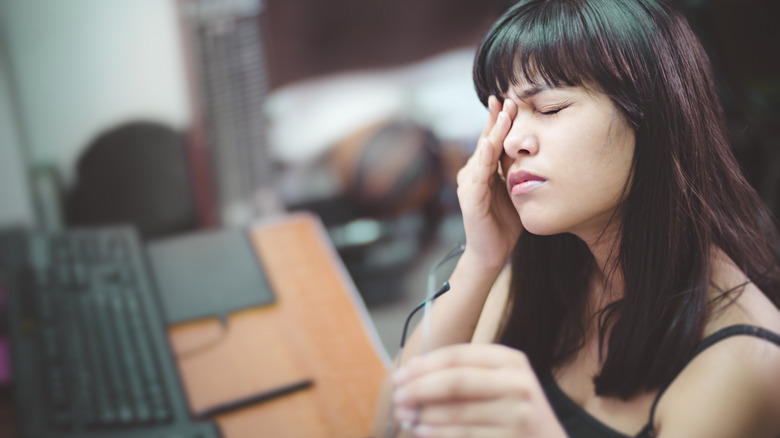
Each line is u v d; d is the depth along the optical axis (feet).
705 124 2.46
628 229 2.49
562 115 2.36
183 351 3.63
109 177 5.77
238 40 6.21
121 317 3.59
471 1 7.89
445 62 8.11
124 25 5.63
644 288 2.52
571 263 2.94
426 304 2.69
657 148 2.35
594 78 2.29
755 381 2.30
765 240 2.86
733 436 2.28
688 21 2.50
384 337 7.65
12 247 4.05
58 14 5.41
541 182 2.39
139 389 3.15
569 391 2.92
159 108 5.94
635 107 2.29
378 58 7.87
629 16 2.32
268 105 6.90
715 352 2.39
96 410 3.00
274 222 4.93
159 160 5.89
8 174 4.48
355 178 8.23
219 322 3.87
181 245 4.54
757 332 2.36
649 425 2.57
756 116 7.80
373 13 7.67
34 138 5.57
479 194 2.79
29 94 5.49
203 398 3.29
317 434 3.06
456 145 8.45
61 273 3.84
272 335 3.76
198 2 5.86
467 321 2.92
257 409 3.22
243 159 6.58
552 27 2.33
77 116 5.65
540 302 3.01
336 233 8.38
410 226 8.64
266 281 4.19
